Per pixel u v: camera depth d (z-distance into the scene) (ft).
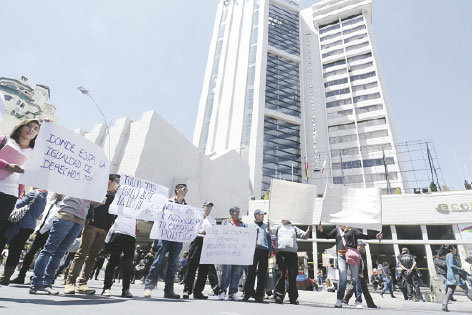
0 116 8.55
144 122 73.31
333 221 17.66
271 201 18.54
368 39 178.09
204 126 157.48
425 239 68.95
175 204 15.85
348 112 164.35
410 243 69.87
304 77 183.11
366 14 189.57
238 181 111.75
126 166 68.23
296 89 172.45
